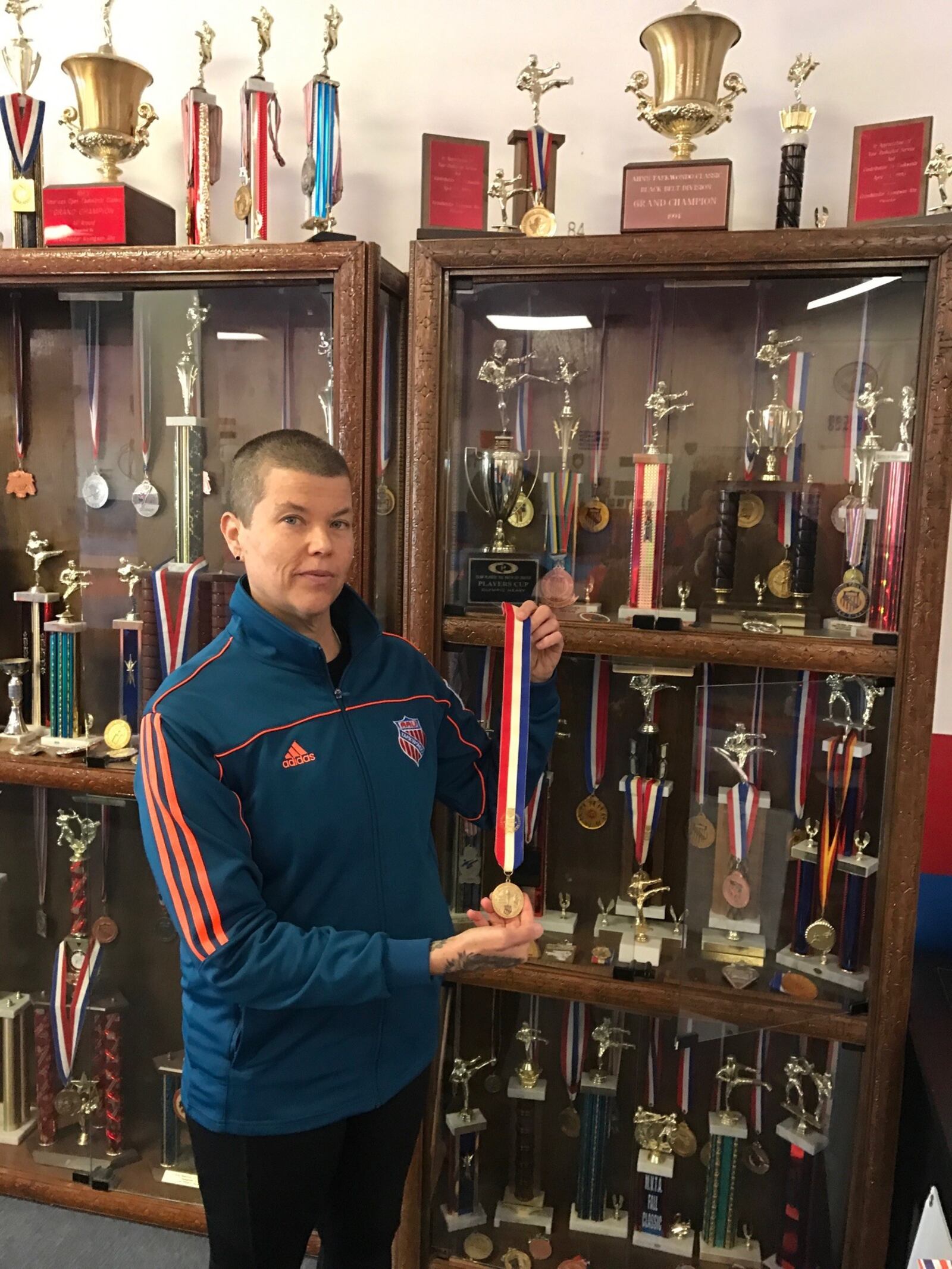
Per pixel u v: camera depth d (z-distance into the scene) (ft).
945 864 6.11
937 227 4.37
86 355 5.91
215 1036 3.83
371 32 5.99
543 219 5.14
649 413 5.33
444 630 5.24
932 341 4.45
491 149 5.96
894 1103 4.89
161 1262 5.77
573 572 5.43
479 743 4.72
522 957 3.67
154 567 5.95
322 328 5.56
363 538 5.11
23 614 6.36
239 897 3.48
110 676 6.04
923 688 4.61
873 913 4.99
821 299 4.99
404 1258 5.69
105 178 5.57
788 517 5.16
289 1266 4.10
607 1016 5.77
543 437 5.42
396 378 5.65
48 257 5.31
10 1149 6.40
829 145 5.56
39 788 6.28
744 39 5.58
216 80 6.18
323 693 3.92
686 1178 5.78
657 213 4.75
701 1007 5.19
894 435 4.90
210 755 3.64
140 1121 6.40
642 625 5.10
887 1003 4.84
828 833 5.08
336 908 3.85
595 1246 5.79
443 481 5.14
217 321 5.71
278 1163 3.87
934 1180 4.31
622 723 5.61
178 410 5.81
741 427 5.24
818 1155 5.42
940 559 4.52
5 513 6.30
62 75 6.35
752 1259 5.63
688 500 5.32
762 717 5.16
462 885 5.75
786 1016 5.08
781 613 5.14
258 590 3.92
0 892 6.41
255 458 3.73
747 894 5.24
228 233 6.29
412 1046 4.22
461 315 5.22
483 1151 6.00
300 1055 3.84
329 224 5.15
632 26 5.73
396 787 4.01
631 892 5.65
